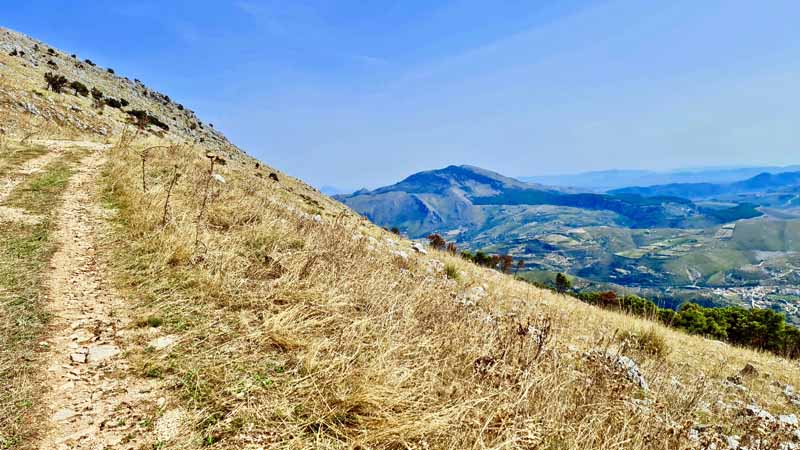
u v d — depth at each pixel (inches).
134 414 116.1
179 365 140.1
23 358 136.0
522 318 278.2
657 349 364.5
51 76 1973.4
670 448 148.3
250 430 113.3
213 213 327.9
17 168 474.9
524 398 136.3
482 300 377.4
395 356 152.3
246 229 298.5
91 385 127.3
